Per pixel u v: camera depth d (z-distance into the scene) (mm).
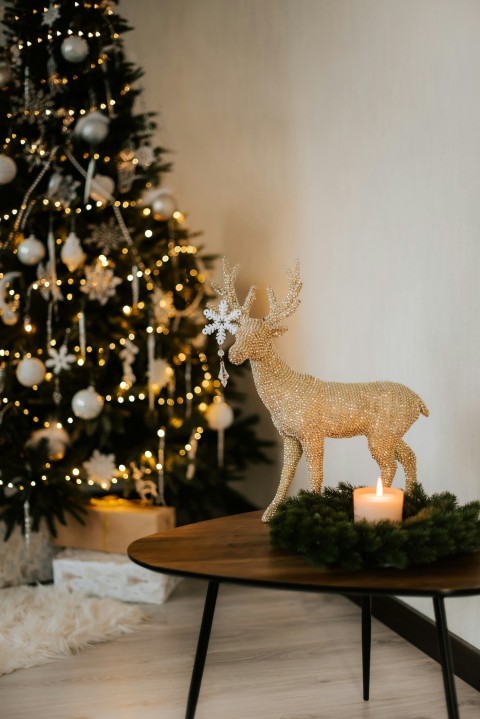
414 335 2070
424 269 2018
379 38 2199
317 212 2604
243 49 3047
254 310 3057
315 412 1514
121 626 2201
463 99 1838
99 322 2543
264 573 1253
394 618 2199
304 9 2639
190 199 3420
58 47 2492
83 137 2393
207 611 1492
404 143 2094
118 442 2684
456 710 1384
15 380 2459
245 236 3107
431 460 2027
